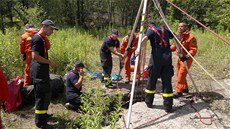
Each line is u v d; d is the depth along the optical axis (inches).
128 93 250.7
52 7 838.5
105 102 161.5
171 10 826.2
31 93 237.1
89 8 940.0
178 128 183.3
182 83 232.2
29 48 247.4
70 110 234.7
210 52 390.0
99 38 641.0
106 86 265.1
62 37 485.1
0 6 733.3
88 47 439.2
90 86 262.8
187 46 226.2
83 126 146.6
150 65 204.7
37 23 470.9
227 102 221.0
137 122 190.9
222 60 344.5
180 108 211.3
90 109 151.0
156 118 195.5
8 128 203.6
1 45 298.7
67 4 893.2
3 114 221.6
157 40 201.2
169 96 201.2
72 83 231.8
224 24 699.4
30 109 234.1
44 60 191.3
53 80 253.3
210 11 788.6
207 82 276.5
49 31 190.9
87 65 347.3
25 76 254.5
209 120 193.9
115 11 979.3
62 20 881.5
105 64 268.1
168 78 201.3
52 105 242.2
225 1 764.0
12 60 300.8
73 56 343.3
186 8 814.5
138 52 190.5
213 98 231.1
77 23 870.4
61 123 212.5
